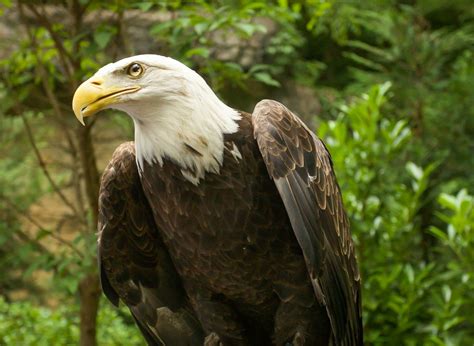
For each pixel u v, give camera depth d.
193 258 6.78
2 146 12.23
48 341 12.54
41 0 9.87
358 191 11.56
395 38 15.85
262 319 7.12
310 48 19.34
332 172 6.93
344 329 6.82
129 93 6.23
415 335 11.59
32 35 10.14
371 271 11.50
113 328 13.17
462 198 11.33
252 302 6.95
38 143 12.69
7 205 11.03
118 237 6.96
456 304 11.25
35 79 10.95
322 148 6.91
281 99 16.42
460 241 11.32
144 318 7.34
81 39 10.16
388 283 11.35
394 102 15.78
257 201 6.49
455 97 15.98
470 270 11.28
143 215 6.92
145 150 6.45
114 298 7.32
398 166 13.43
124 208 6.86
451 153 15.56
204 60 10.33
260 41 15.06
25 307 13.53
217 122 6.37
